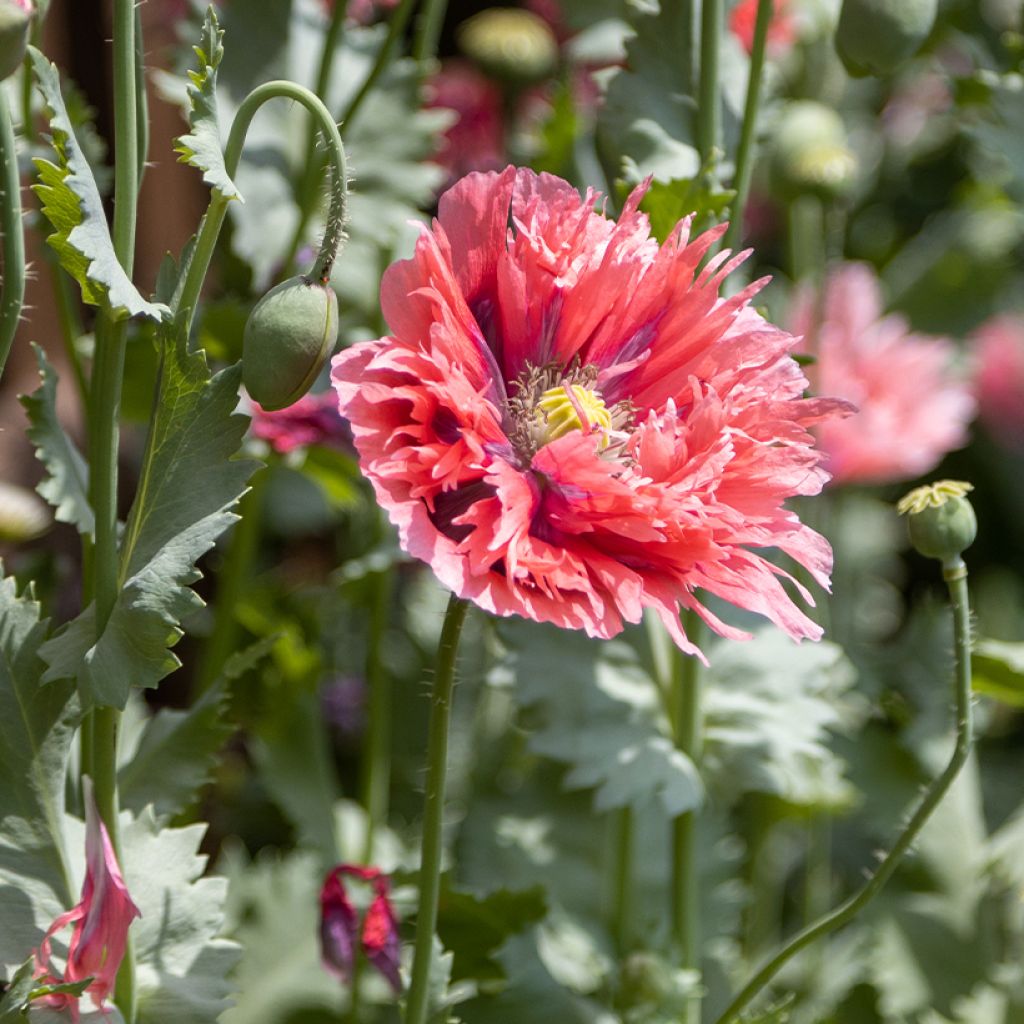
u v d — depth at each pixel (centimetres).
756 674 118
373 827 126
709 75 113
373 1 133
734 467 101
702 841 125
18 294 102
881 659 133
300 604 132
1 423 138
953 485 104
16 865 102
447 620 101
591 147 131
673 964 114
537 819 127
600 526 100
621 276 102
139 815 106
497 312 103
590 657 116
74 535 136
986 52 149
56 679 101
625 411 103
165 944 104
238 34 122
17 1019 100
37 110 115
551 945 121
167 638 99
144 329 117
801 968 129
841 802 128
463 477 99
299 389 99
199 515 99
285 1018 122
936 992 125
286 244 122
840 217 132
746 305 106
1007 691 116
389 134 122
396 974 109
